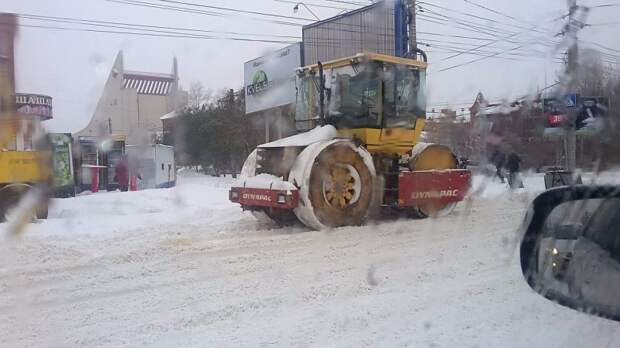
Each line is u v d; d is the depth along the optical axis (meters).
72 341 4.31
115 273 6.21
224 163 30.70
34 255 6.98
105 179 20.77
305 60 25.88
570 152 20.22
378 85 9.76
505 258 6.95
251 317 4.82
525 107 22.45
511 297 5.34
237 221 10.00
